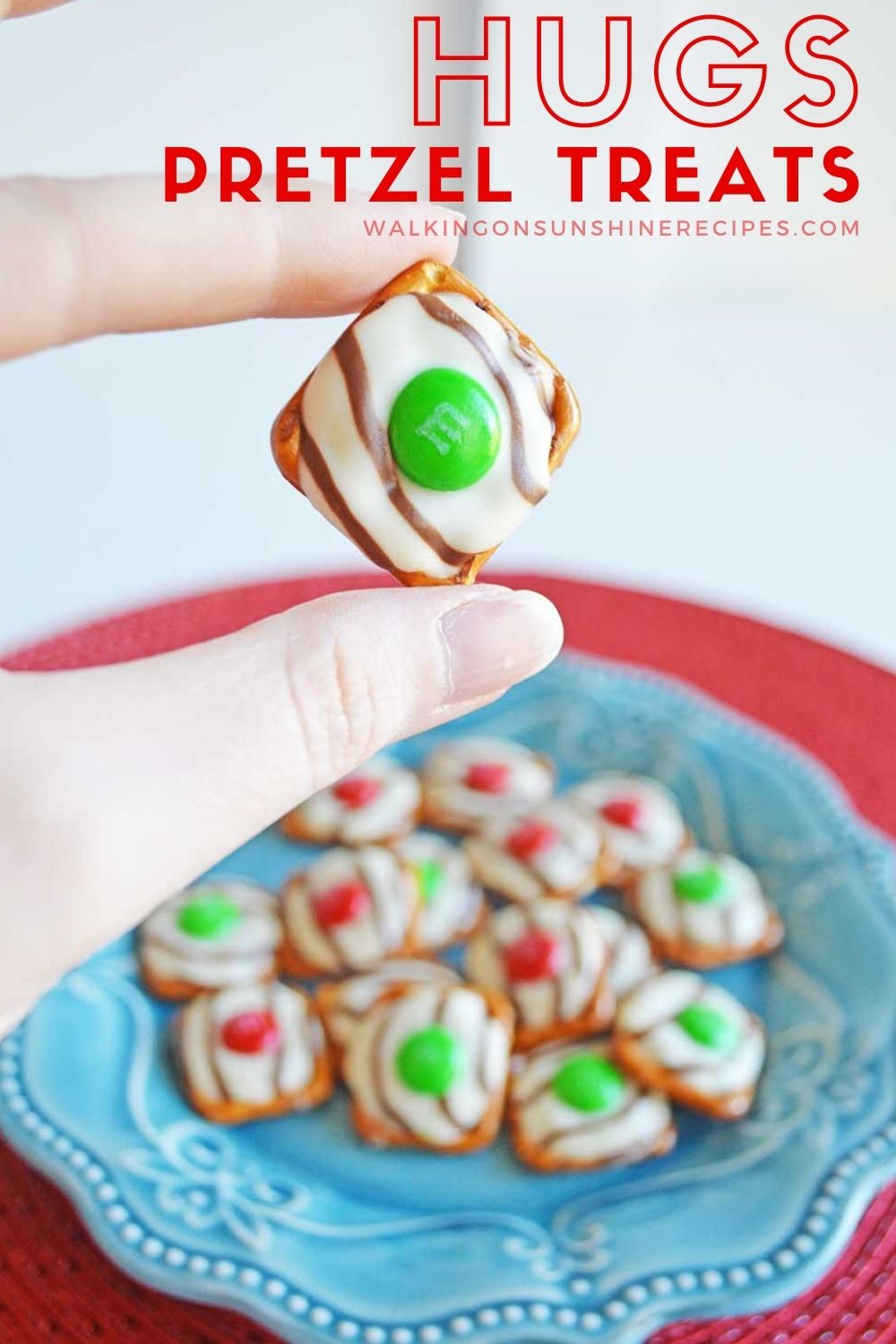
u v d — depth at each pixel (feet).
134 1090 1.33
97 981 1.40
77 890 1.05
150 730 1.07
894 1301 1.25
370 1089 1.37
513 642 1.14
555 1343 1.19
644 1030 1.39
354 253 1.24
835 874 1.49
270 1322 1.20
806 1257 1.22
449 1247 1.26
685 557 2.02
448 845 1.58
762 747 1.60
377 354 1.14
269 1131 1.36
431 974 1.46
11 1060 1.32
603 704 1.65
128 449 2.18
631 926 1.50
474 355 1.14
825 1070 1.36
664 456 2.22
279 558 1.98
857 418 2.35
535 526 2.06
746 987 1.47
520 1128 1.36
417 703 1.12
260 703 1.08
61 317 1.18
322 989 1.45
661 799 1.58
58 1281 1.26
